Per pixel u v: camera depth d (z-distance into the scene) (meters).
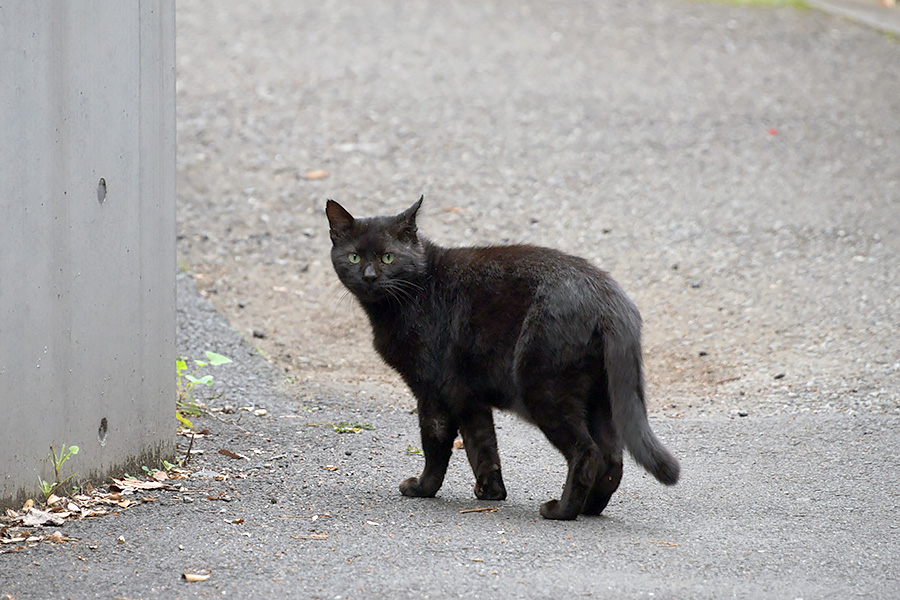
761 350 15.77
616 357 8.49
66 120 8.30
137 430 9.72
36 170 7.98
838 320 16.30
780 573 7.28
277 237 20.08
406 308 9.53
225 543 7.73
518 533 8.23
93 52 8.61
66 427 8.62
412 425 12.68
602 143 24.55
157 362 10.02
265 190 21.84
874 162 23.31
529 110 26.34
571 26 32.88
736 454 11.33
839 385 13.95
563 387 8.71
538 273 8.97
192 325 16.22
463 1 35.22
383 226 9.62
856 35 32.44
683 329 16.80
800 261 18.78
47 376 8.32
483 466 9.67
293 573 7.07
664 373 15.41
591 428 9.02
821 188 22.05
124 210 9.27
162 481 9.59
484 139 24.70
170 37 9.94
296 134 24.52
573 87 27.81
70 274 8.52
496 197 21.97
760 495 9.70
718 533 8.34
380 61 29.47
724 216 20.94
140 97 9.41
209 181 21.98
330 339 16.70
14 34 7.61
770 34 32.34
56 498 8.41
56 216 8.27
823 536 8.24
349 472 10.49
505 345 9.02
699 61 29.92
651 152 24.08
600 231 20.47
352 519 8.58
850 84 28.25
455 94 27.25
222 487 9.55
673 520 8.83
